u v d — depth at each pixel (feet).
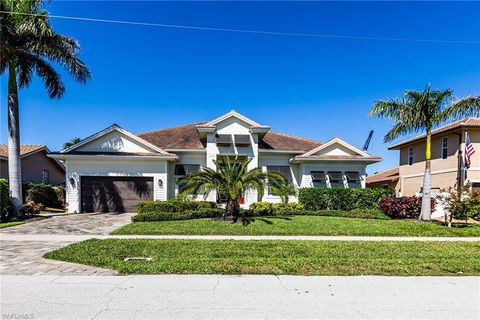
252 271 23.26
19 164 57.11
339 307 16.98
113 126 71.10
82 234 41.81
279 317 15.60
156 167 70.38
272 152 77.87
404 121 59.77
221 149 75.15
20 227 47.37
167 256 28.40
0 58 54.75
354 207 68.44
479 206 53.72
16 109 57.11
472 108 55.88
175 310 16.31
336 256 29.14
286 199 55.83
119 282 20.68
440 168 81.05
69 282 20.67
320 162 76.59
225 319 15.30
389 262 26.35
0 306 16.70
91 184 69.15
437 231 46.03
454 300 18.19
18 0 54.44
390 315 16.05
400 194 101.40
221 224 48.55
